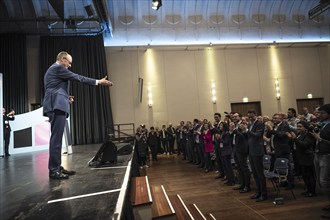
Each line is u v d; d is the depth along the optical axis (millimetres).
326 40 11797
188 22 11039
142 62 10852
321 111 3146
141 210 2078
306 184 4008
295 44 11547
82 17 9758
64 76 1984
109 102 10336
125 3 10438
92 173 2105
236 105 11281
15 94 9781
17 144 6445
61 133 2008
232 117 5207
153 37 10852
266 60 11461
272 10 11398
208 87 11062
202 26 11086
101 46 10414
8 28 9805
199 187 4934
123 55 10789
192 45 10984
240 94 11164
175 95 10867
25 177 2164
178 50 11086
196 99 10953
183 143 8883
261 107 11203
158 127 10641
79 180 1829
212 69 11156
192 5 10844
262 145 3896
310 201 3697
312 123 3994
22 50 10023
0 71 9836
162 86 10844
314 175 3926
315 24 11766
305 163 3877
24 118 6645
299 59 11641
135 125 10547
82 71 10258
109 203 1199
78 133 9953
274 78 11398
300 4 11406
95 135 10094
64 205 1213
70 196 1372
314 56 11758
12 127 6426
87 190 1489
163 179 5828
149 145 9320
